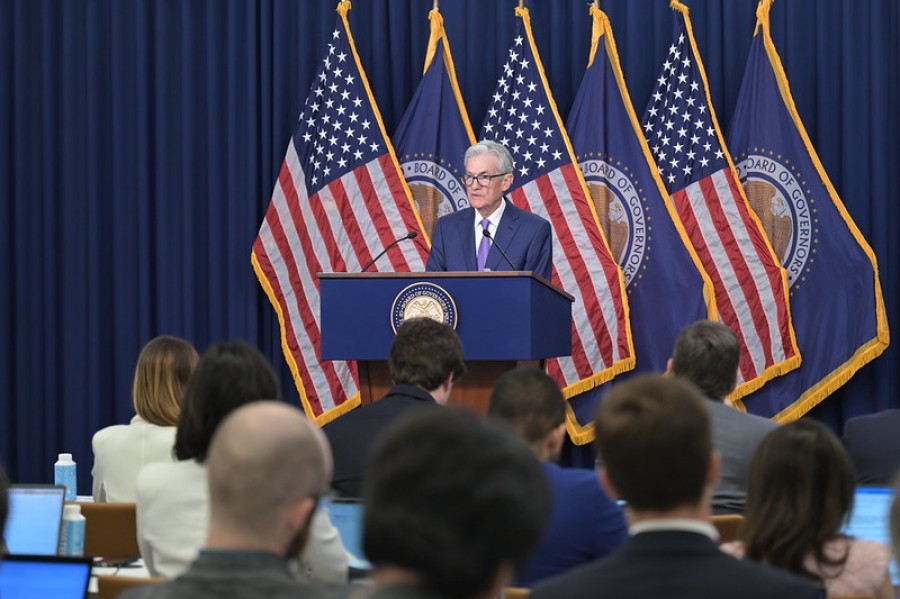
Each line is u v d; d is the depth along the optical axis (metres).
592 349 11.91
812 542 3.98
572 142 12.26
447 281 7.88
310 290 12.45
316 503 2.92
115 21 12.99
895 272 11.80
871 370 11.84
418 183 12.48
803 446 4.00
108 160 13.18
